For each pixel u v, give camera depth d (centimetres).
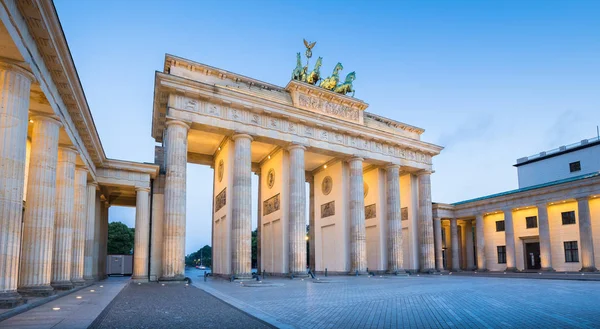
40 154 2727
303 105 6047
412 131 7638
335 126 6191
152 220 5191
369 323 1638
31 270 2589
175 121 4897
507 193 7725
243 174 5300
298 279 5162
